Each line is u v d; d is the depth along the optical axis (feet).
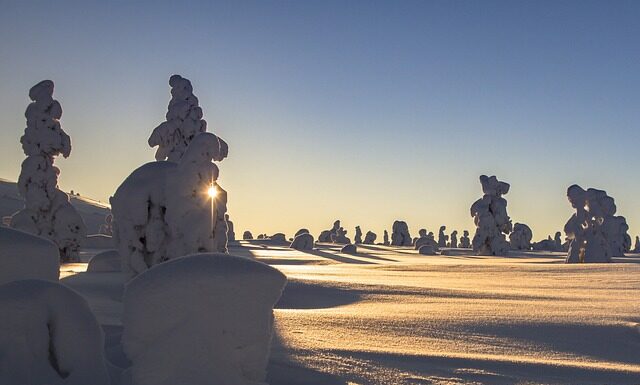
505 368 26.11
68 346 21.80
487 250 178.09
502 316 39.60
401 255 172.65
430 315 39.58
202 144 50.65
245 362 20.04
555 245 252.21
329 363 25.34
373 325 35.37
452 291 54.85
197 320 19.83
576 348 31.48
